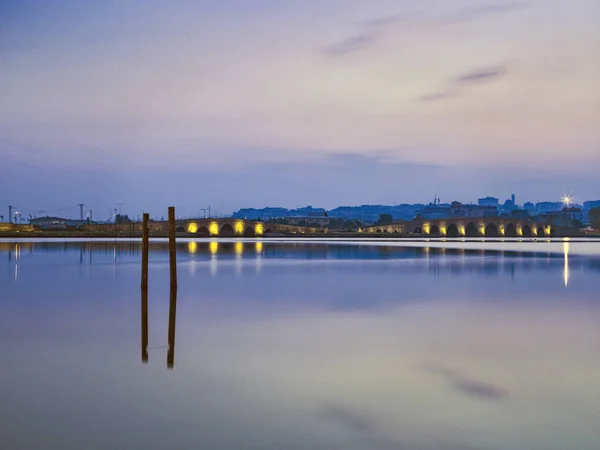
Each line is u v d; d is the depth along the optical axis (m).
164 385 14.80
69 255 69.56
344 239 169.62
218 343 19.66
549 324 23.17
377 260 64.94
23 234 170.75
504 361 17.19
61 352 18.34
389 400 13.66
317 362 17.06
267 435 11.64
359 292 33.94
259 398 13.80
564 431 11.87
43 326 22.73
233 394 14.10
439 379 15.33
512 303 29.19
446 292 33.91
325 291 34.50
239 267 53.75
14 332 21.55
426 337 20.59
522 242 150.62
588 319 24.34
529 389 14.48
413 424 12.22
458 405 13.33
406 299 30.75
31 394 14.05
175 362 17.08
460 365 16.73
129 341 19.98
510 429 11.98
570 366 16.61
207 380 15.26
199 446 11.13
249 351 18.47
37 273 45.66
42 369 16.30
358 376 15.62
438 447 11.13
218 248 96.44
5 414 12.70
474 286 37.22
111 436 11.57
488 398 13.82
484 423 12.30
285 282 39.84
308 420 12.41
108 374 15.80
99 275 44.22
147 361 17.20
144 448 11.04
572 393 14.16
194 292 33.97
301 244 120.12
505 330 21.88
